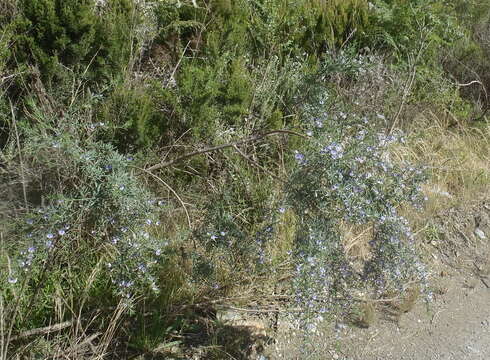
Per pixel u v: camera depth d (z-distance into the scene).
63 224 3.06
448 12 6.76
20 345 3.16
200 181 4.34
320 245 3.04
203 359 3.46
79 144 3.64
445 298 4.23
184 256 3.78
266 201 4.00
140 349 3.39
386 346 3.77
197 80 4.32
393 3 6.34
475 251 4.76
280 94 4.93
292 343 3.67
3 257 3.31
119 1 4.63
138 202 3.11
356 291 4.02
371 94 5.41
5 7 4.18
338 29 5.83
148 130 4.20
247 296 3.82
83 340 3.30
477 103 6.52
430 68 6.34
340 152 3.04
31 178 3.67
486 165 5.74
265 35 5.35
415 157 5.36
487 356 3.77
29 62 4.12
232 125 4.68
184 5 5.00
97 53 4.27
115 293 3.21
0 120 4.00
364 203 3.08
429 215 4.92
